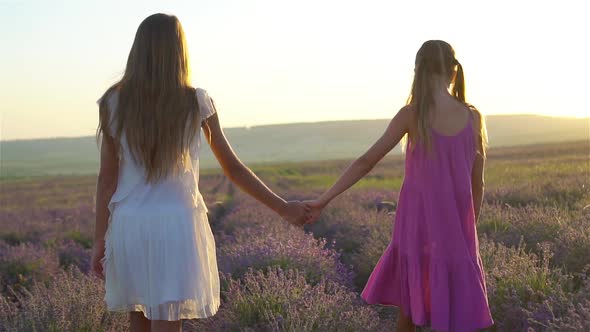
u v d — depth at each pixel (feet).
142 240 9.56
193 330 16.75
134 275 9.66
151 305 9.55
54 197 120.88
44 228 48.26
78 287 17.67
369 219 32.07
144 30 9.89
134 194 9.73
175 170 9.72
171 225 9.59
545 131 461.78
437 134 11.03
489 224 25.35
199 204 10.02
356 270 23.54
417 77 11.31
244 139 608.60
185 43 10.14
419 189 11.14
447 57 11.30
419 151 11.15
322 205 11.82
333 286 18.66
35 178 273.54
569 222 21.57
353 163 11.82
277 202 11.31
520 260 16.47
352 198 50.39
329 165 228.02
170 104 9.68
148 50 9.82
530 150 176.35
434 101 11.12
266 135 620.49
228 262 21.40
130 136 9.61
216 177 173.99
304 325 14.19
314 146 564.71
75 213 61.41
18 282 26.76
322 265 20.39
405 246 11.27
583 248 17.71
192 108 9.81
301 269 20.10
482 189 11.71
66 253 32.94
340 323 14.49
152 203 9.66
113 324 15.80
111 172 10.01
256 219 38.37
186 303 9.68
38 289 18.19
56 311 15.62
